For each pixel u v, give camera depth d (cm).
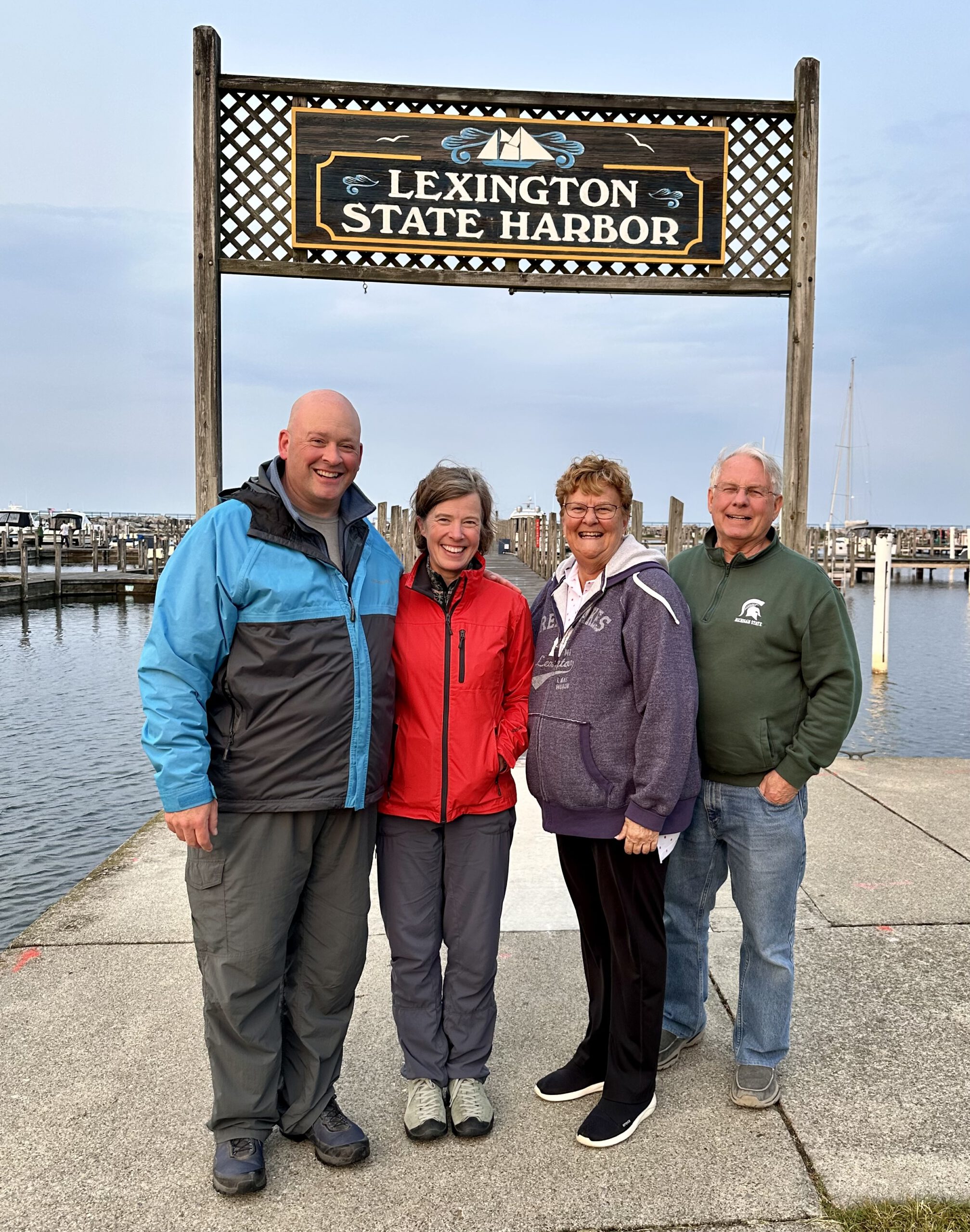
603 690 214
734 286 485
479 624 223
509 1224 188
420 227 467
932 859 397
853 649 218
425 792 220
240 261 462
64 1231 185
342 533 210
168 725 188
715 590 229
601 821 215
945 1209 192
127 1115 222
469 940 226
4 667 1781
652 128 474
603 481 211
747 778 226
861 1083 238
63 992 281
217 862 198
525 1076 244
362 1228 187
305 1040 212
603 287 480
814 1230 187
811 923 334
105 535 5556
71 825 836
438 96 461
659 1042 221
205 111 450
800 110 473
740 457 219
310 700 196
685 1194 197
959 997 282
